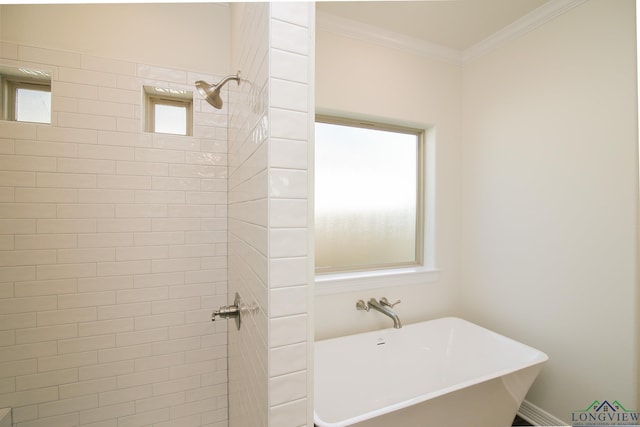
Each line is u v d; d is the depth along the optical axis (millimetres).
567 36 1612
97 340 1433
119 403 1468
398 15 1765
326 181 1975
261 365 742
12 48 1304
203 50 1606
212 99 1122
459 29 1911
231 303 1452
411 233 2256
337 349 1664
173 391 1558
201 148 1598
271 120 656
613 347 1431
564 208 1627
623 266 1397
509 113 1921
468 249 2213
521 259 1851
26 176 1322
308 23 694
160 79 1523
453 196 2246
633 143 1364
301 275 690
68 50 1375
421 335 1920
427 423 1240
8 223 1303
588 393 1521
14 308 1314
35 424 1344
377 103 1951
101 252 1435
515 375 1419
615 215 1424
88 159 1408
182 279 1572
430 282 2156
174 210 1555
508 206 1929
